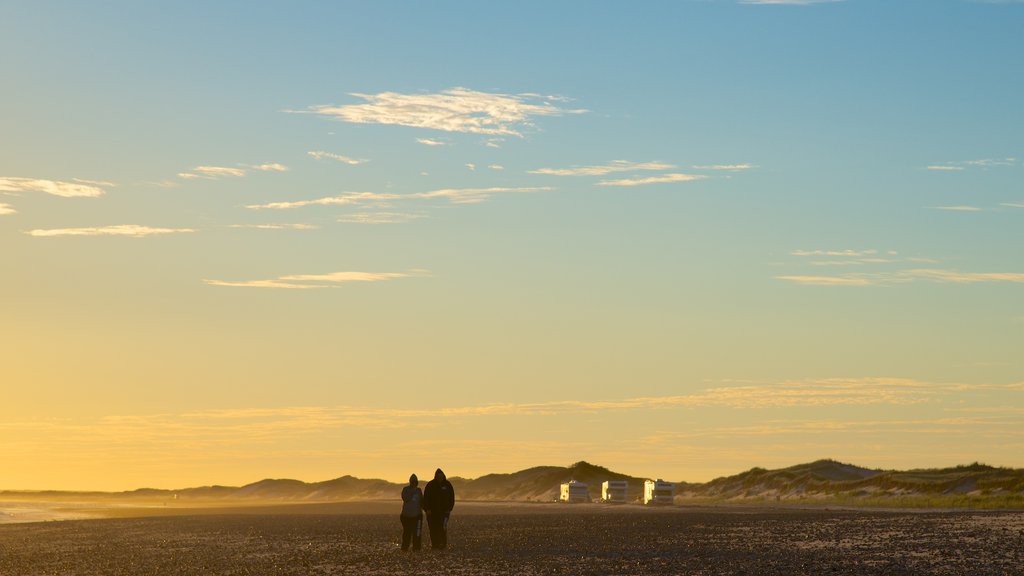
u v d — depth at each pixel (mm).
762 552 46656
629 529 73125
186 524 100812
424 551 50938
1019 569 35594
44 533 82438
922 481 157625
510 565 41625
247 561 47219
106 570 43438
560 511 138000
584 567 40250
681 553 47000
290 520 110250
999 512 97250
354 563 44562
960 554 42500
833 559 41500
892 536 56750
